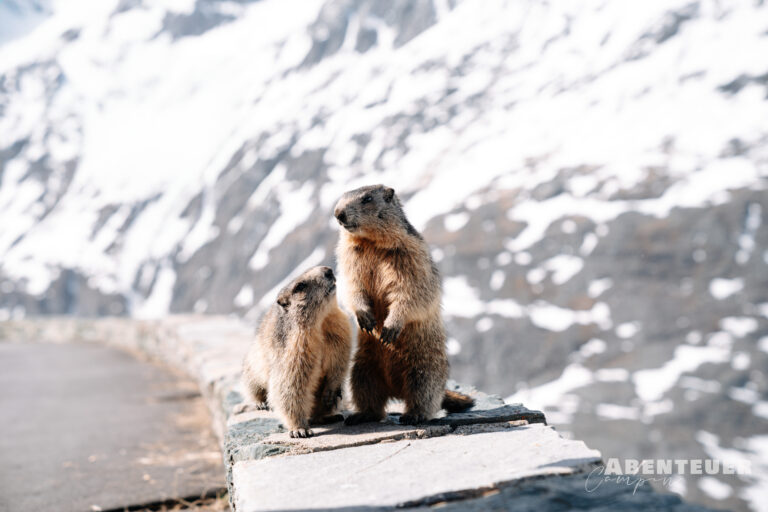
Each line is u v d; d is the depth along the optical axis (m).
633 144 89.25
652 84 106.62
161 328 15.13
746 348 56.25
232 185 133.25
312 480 3.53
